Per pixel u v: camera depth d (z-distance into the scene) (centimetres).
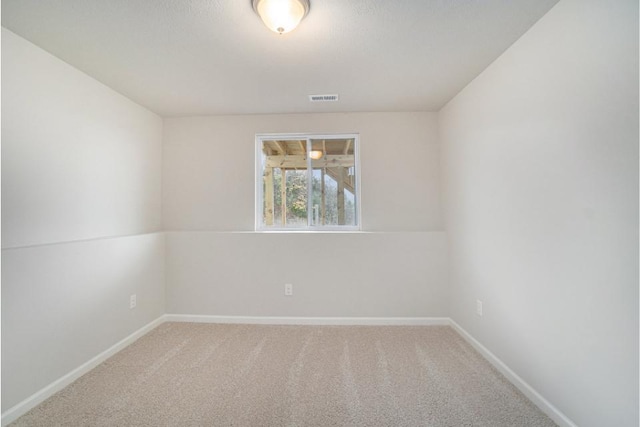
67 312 194
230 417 161
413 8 154
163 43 184
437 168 308
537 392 170
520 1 150
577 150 142
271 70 220
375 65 214
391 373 204
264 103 285
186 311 306
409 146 309
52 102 195
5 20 160
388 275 296
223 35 176
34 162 183
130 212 271
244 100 277
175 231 315
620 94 121
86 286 210
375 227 310
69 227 207
